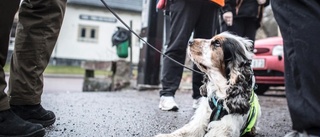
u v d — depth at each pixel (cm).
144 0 745
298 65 212
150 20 708
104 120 330
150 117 356
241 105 233
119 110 397
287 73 224
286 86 225
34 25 247
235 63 240
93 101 480
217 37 256
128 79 791
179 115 373
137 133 282
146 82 716
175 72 400
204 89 260
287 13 219
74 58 3138
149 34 709
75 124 304
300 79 212
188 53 266
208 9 393
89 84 812
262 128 333
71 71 2064
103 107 418
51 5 251
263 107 514
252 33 454
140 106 439
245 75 239
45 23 251
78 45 3150
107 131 283
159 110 405
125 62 788
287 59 222
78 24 3148
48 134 261
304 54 208
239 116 237
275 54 634
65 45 3116
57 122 308
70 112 370
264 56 644
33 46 250
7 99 229
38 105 272
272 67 632
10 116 230
